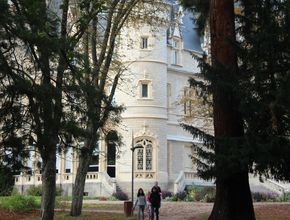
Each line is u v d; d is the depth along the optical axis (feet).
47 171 58.44
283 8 45.29
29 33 40.01
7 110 42.14
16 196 95.71
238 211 52.54
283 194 126.93
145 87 150.51
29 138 42.57
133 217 78.74
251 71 46.55
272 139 43.62
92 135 50.55
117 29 81.10
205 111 121.80
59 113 42.75
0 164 43.42
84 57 46.96
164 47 155.22
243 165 45.01
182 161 161.17
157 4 92.53
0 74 42.37
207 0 64.34
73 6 72.64
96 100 47.88
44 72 43.78
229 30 54.24
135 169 145.18
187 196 128.16
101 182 141.08
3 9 38.45
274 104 42.83
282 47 44.96
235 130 51.90
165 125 152.15
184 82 170.71
